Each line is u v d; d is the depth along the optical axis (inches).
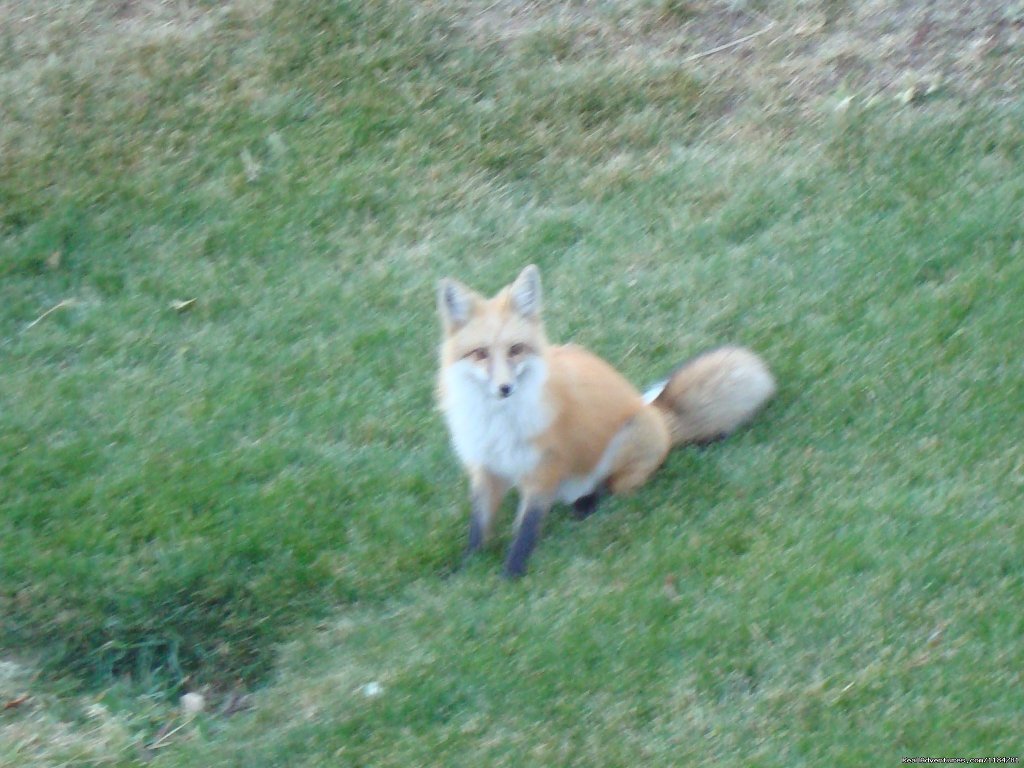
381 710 306.0
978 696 299.4
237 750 305.4
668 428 325.4
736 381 325.1
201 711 310.7
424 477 326.0
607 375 319.9
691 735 300.7
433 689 306.5
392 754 302.8
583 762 299.9
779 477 320.8
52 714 310.3
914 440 321.4
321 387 335.6
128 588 317.1
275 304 345.4
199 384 336.8
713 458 324.8
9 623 316.5
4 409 335.3
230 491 325.1
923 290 336.5
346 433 331.0
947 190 346.3
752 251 345.1
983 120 353.1
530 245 349.7
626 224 351.3
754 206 349.7
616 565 314.5
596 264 346.9
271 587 317.4
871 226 344.5
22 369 339.9
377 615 315.3
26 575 318.7
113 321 344.5
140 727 309.6
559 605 311.4
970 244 339.9
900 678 301.4
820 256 342.6
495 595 314.0
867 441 322.3
